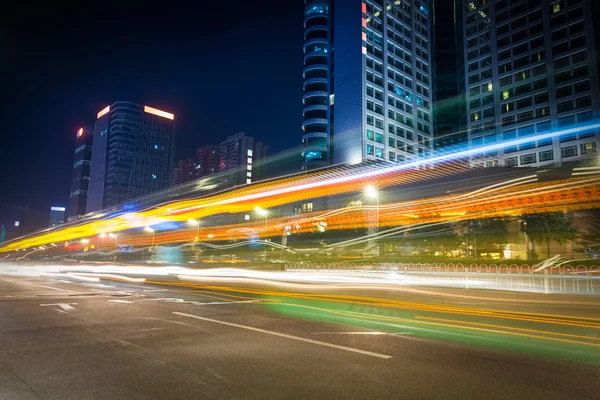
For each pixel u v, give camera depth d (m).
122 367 6.14
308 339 8.27
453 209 56.50
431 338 8.52
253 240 87.19
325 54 105.75
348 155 95.00
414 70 109.06
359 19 98.88
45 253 171.38
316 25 106.81
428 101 111.50
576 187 52.03
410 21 111.50
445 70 115.94
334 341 8.10
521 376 5.87
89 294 17.11
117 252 91.44
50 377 5.65
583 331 9.41
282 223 86.31
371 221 63.06
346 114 97.38
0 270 42.62
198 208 111.06
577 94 85.19
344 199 79.44
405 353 7.17
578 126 84.12
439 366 6.34
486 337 8.66
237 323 10.15
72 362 6.41
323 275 22.94
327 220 77.00
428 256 35.59
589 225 50.62
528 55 94.44
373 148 94.94
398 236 50.75
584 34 85.75
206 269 32.28
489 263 31.00
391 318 11.32
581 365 6.48
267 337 8.45
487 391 5.21
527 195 53.97
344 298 16.61
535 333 9.16
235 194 101.31
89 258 95.25
